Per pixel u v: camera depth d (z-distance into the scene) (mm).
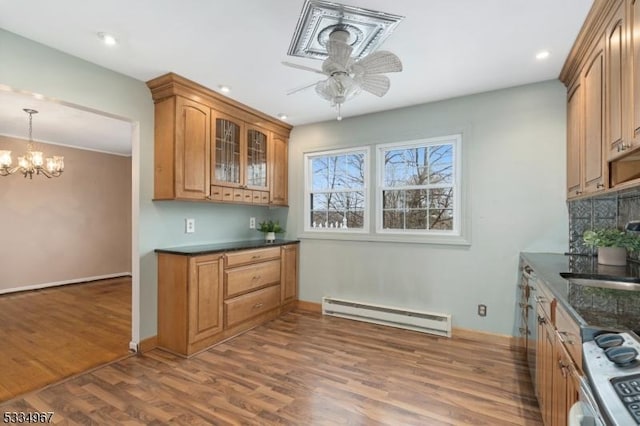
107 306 4281
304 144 4266
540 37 2168
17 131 4594
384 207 3779
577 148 2439
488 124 3139
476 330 3197
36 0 1806
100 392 2232
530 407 2064
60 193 5438
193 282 2820
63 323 3621
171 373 2502
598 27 1895
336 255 4008
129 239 6395
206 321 2941
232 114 3453
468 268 3238
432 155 3525
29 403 2102
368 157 3830
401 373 2510
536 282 2088
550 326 1637
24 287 5047
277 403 2115
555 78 2844
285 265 4023
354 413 2010
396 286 3617
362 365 2643
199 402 2121
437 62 2533
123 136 4875
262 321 3668
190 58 2502
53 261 5359
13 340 3131
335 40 1901
